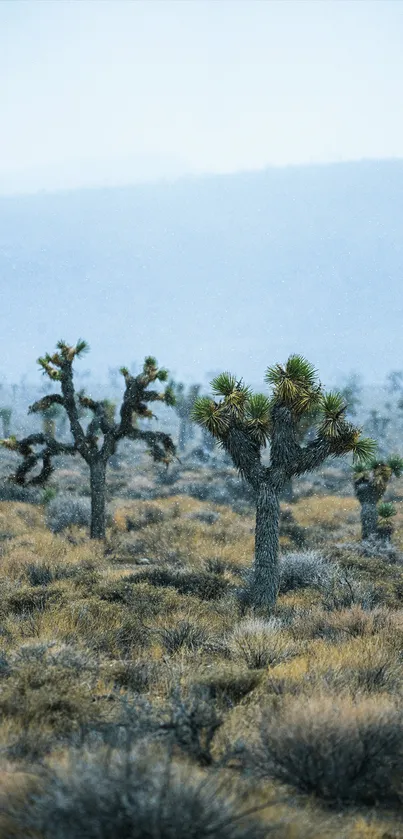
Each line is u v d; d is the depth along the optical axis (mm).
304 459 15281
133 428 27938
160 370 28078
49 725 6246
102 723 6086
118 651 10352
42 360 27609
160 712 6391
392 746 5297
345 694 7078
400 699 7348
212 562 22531
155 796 3787
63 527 31781
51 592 13953
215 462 65375
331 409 15141
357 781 4980
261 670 7520
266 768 5145
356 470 31109
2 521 32781
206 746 5406
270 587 15180
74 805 3773
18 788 4484
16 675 7527
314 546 28953
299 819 4250
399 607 15734
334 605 14609
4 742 5680
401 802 4969
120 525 32844
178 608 13586
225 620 13062
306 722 5363
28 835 3871
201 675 7707
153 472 58438
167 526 31312
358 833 4266
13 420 94875
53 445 27828
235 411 15391
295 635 11914
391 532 30844
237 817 3826
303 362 15328
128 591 14391
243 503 43250
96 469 28047
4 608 12953
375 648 9688
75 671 7789
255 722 6180
